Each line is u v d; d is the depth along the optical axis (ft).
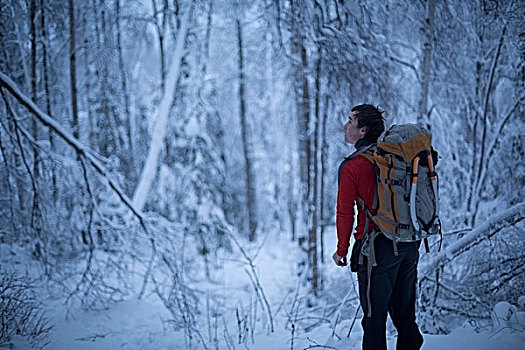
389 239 7.11
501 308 9.76
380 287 7.20
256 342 12.63
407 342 7.62
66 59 29.14
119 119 35.14
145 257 21.79
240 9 33.27
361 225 7.45
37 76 26.08
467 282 13.61
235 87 47.80
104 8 30.60
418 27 19.66
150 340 15.61
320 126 24.63
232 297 23.40
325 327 12.21
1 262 19.48
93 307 18.49
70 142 17.13
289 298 22.18
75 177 21.20
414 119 21.26
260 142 50.49
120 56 34.76
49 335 14.82
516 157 17.92
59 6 25.25
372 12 20.42
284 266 29.89
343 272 22.98
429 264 12.85
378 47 20.21
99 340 15.38
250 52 38.96
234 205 46.52
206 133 32.01
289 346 11.18
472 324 11.05
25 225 20.43
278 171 48.11
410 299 7.63
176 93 31.37
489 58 20.21
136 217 20.29
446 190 20.58
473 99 21.18
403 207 6.85
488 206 19.60
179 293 18.85
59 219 20.62
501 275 12.66
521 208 11.71
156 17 33.42
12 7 22.00
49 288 18.94
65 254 21.38
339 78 20.92
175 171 30.63
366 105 7.70
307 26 21.17
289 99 32.42
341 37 19.80
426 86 18.67
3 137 20.52
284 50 23.62
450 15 19.30
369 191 7.12
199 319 18.80
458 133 22.76
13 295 14.85
